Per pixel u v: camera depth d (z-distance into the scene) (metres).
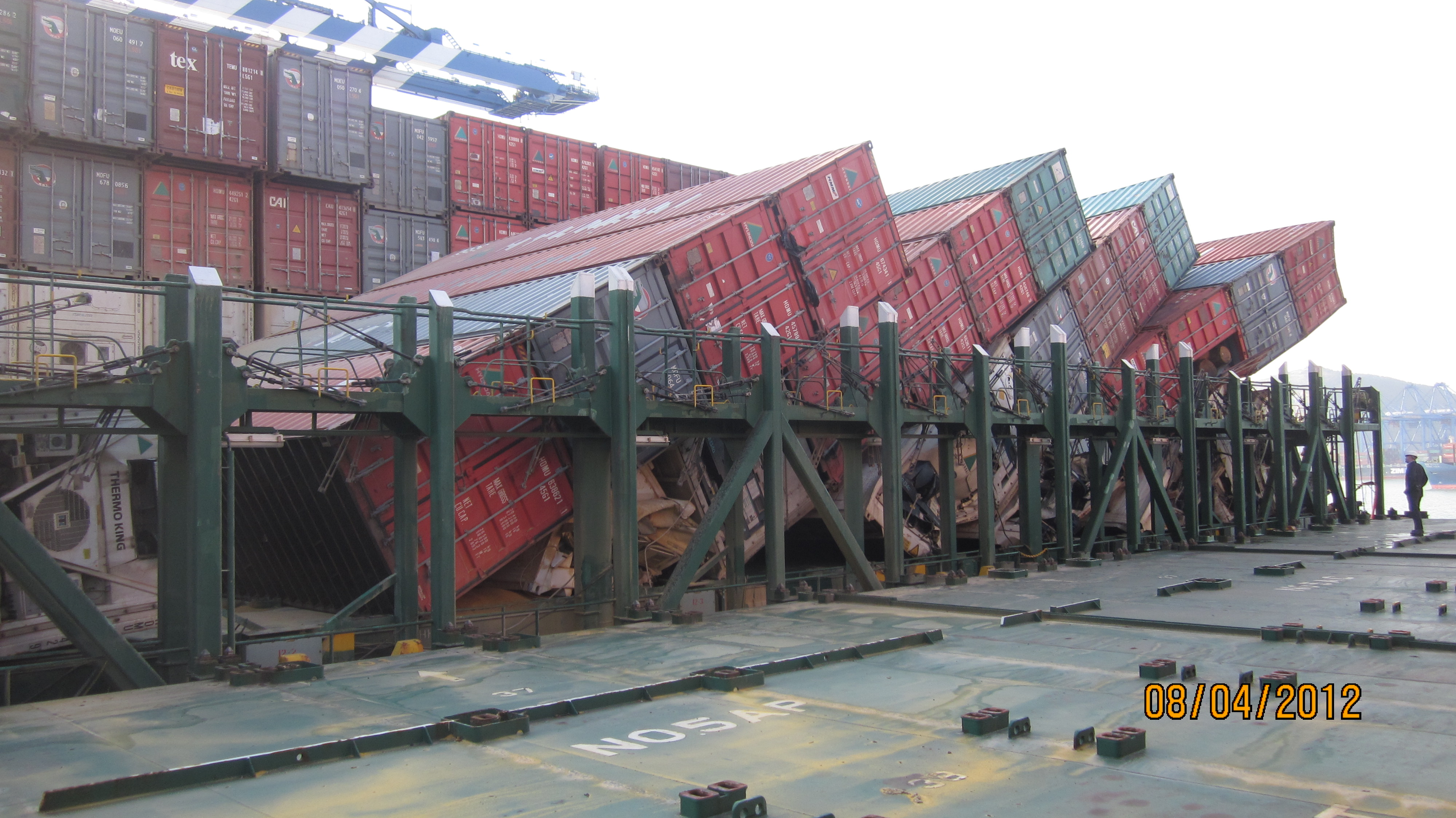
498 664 11.77
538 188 38.41
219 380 11.43
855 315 19.53
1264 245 40.53
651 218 25.55
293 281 30.88
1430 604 14.89
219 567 11.30
